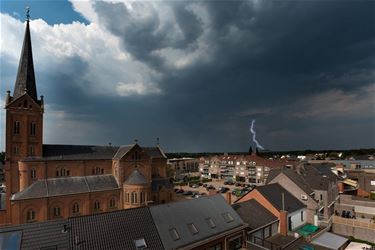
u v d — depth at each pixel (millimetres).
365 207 59594
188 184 135875
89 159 63656
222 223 33594
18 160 57000
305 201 49812
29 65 61219
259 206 43406
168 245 26812
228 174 156250
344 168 115438
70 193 53844
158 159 80438
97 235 24750
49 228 23781
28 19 62375
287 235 40188
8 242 21703
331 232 48344
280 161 138875
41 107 60312
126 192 59594
